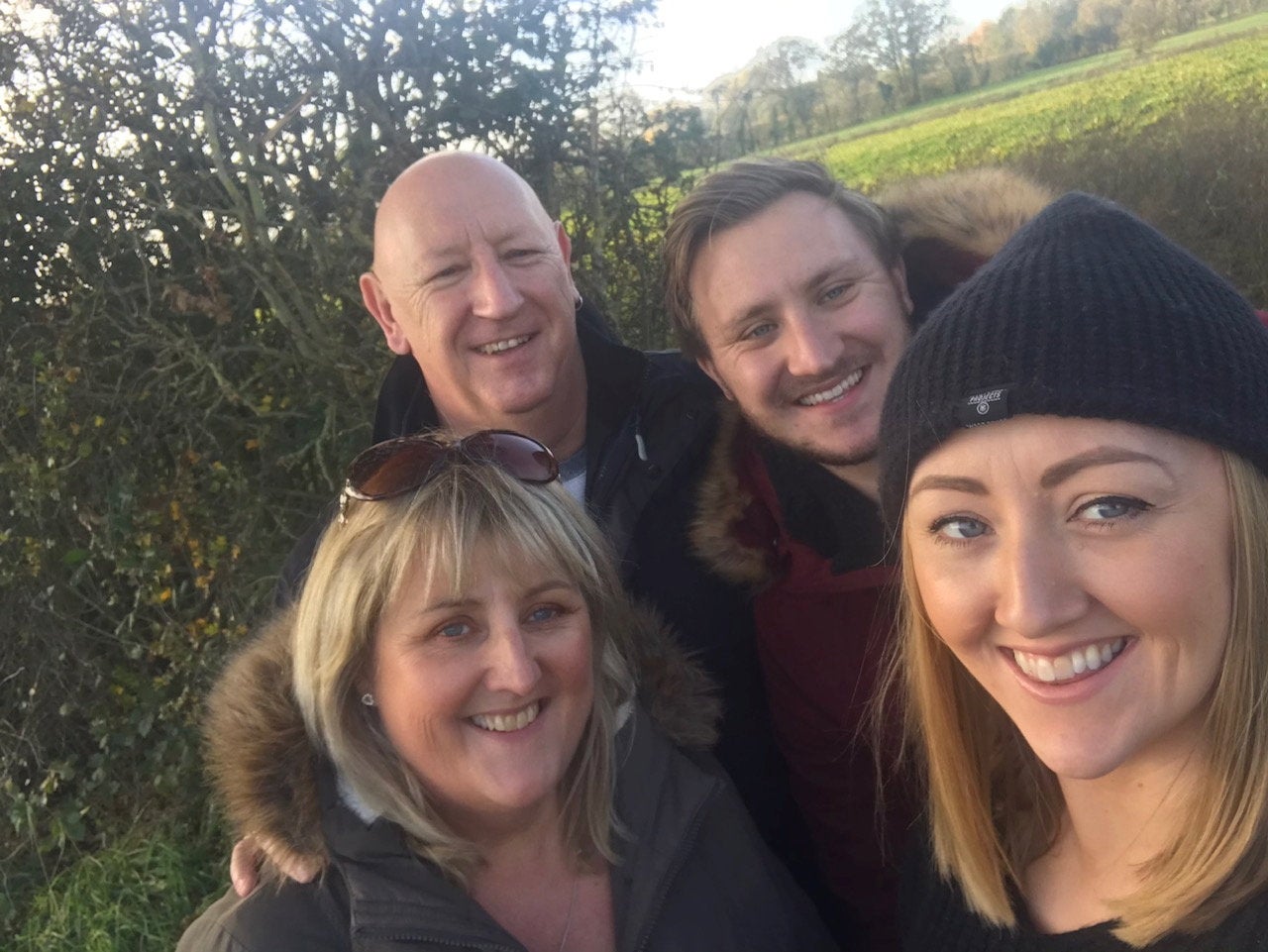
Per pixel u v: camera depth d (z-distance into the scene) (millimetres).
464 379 1017
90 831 1586
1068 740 487
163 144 1512
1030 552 476
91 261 1544
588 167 1638
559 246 1061
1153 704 475
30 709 1556
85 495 1555
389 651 623
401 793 622
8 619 1576
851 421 833
